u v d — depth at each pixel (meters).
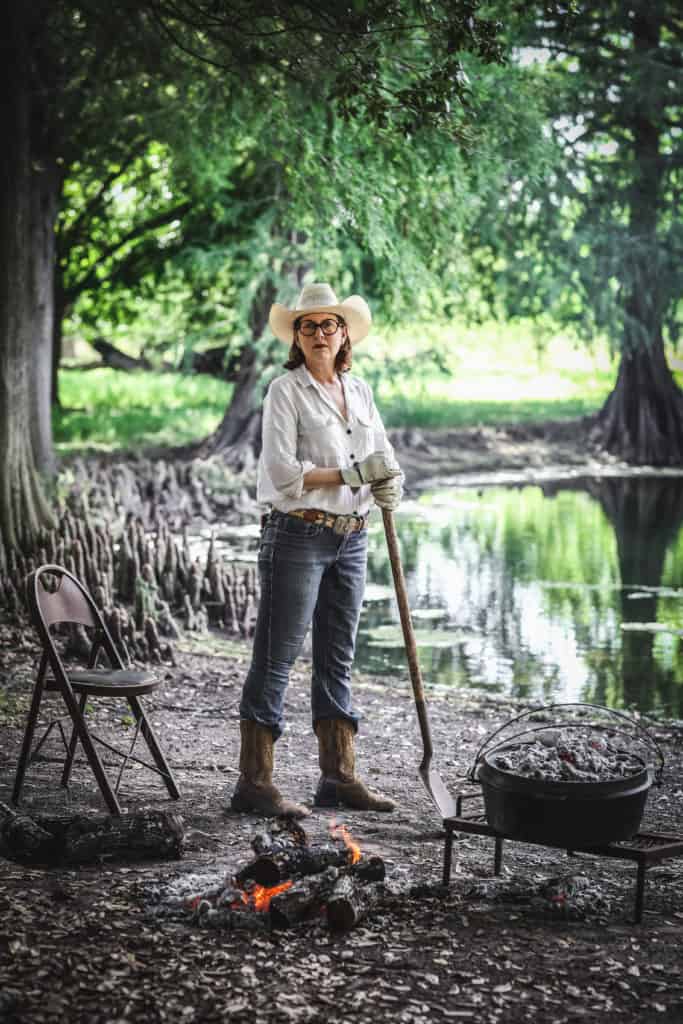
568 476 24.67
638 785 4.15
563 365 46.97
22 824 4.64
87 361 47.81
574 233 26.88
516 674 9.39
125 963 3.67
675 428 28.00
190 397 35.59
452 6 7.49
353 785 5.70
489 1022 3.41
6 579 9.93
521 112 15.05
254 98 11.88
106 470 19.42
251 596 11.05
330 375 5.54
